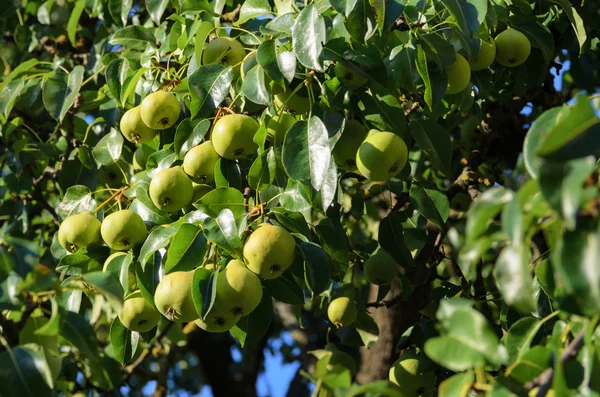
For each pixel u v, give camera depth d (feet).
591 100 7.63
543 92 14.33
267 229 8.98
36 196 14.98
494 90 12.80
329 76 9.84
